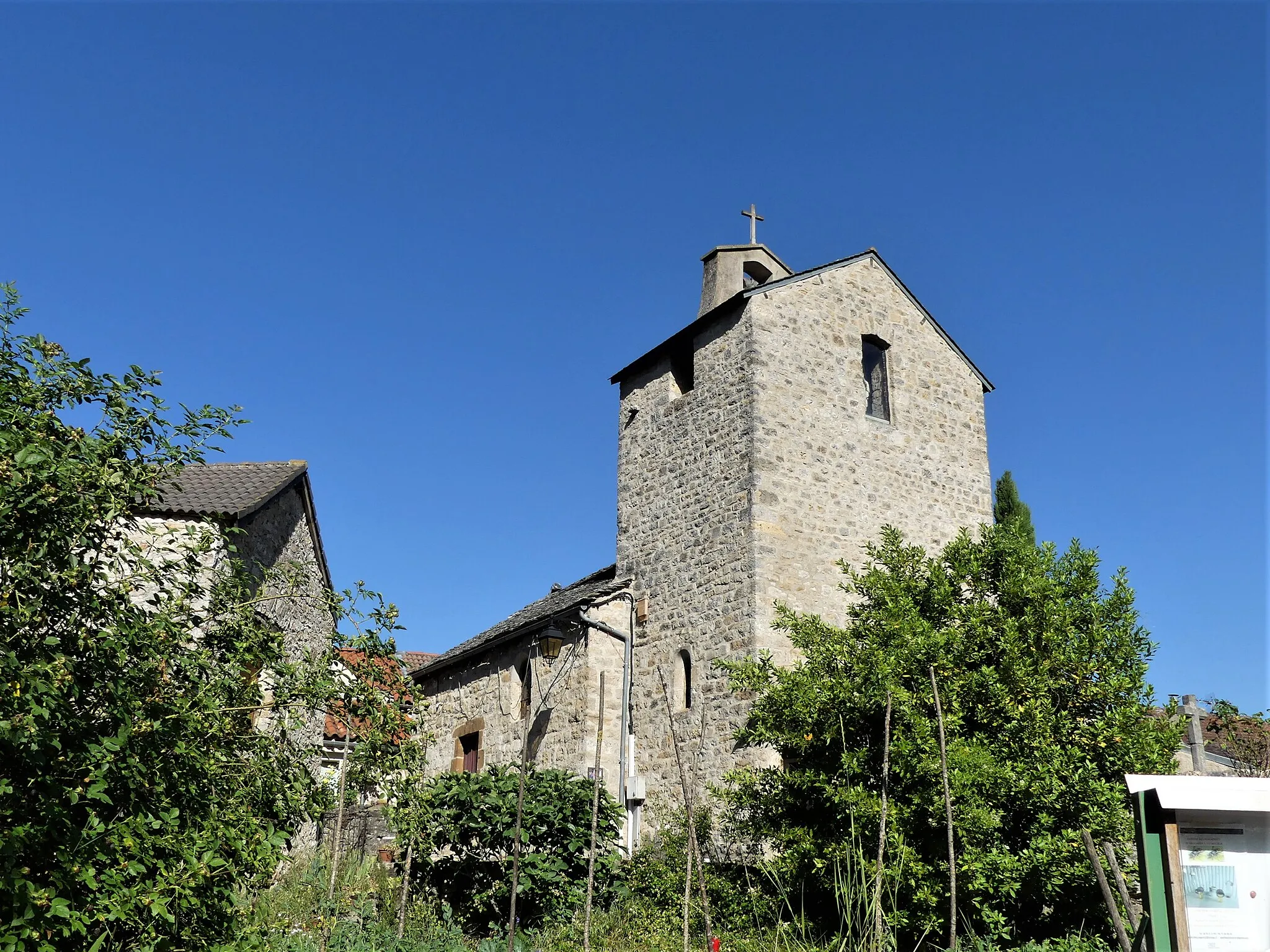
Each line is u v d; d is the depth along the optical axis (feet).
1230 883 16.40
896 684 29.35
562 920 33.68
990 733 30.09
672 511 51.93
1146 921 16.88
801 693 31.55
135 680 18.19
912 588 33.88
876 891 23.21
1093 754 30.42
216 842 18.97
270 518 44.42
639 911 34.68
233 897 19.30
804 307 50.80
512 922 21.29
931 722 28.81
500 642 60.23
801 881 30.76
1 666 14.94
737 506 47.37
